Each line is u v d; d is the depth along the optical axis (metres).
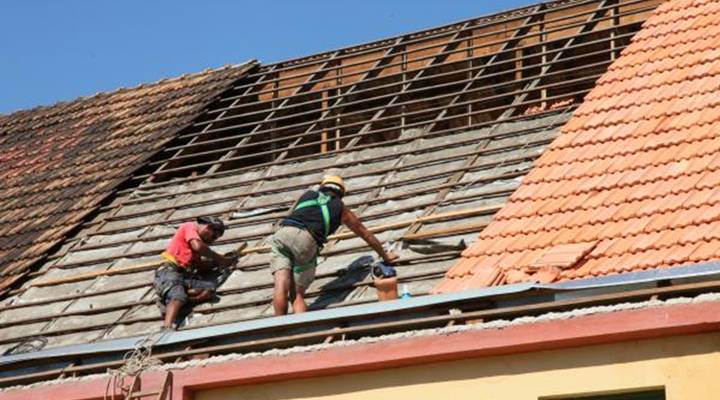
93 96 24.70
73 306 17.42
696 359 12.52
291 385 14.11
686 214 14.26
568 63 20.03
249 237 17.72
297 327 14.35
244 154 20.92
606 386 12.80
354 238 16.95
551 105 19.22
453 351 13.26
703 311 12.39
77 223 19.56
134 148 21.45
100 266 18.28
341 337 14.07
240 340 14.70
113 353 15.11
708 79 16.42
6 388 15.21
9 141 23.98
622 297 12.95
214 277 16.94
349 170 18.83
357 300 15.60
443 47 21.23
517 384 13.15
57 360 15.44
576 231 14.80
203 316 16.23
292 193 18.69
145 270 17.70
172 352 14.90
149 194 20.11
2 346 16.92
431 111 19.58
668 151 15.41
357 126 20.81
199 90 22.91
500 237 15.29
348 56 22.02
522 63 20.30
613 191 15.19
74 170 21.55
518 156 17.44
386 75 21.25
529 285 13.41
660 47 17.52
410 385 13.59
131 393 14.39
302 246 15.49
